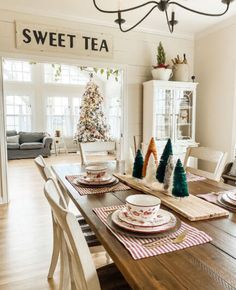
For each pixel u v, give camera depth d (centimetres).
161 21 382
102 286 114
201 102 442
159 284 70
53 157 768
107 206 132
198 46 443
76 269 93
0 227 282
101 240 98
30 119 832
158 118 395
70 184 174
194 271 77
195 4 327
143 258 84
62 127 875
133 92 413
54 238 186
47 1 318
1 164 348
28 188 437
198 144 431
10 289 182
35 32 344
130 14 356
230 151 386
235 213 123
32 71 817
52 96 852
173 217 112
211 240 96
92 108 785
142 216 106
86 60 376
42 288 183
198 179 189
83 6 332
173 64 421
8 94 796
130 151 211
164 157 157
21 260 219
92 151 270
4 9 328
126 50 402
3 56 331
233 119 380
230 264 81
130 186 169
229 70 382
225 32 386
